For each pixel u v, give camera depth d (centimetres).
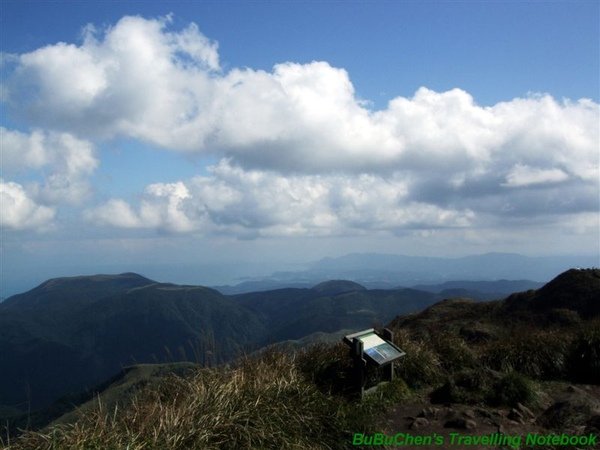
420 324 1728
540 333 1180
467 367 1042
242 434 596
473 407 824
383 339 928
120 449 513
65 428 557
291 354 917
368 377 912
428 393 920
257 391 692
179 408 613
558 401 803
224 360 798
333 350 931
